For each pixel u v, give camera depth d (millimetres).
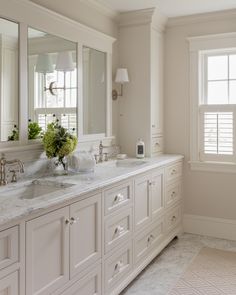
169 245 3617
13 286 1576
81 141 3107
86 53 3166
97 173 2611
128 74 3766
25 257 1638
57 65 2783
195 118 3887
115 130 3793
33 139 2555
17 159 2279
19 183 2246
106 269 2361
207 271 2986
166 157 3676
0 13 2230
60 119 2838
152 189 3121
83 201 2080
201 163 3867
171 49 3971
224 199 3818
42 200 1770
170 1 3328
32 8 2479
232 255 3334
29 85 2492
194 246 3582
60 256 1893
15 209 1601
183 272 2969
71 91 2965
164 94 4023
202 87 3916
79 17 3102
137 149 3594
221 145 3809
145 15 3586
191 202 3986
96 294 2246
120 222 2557
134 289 2686
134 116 3770
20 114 2412
